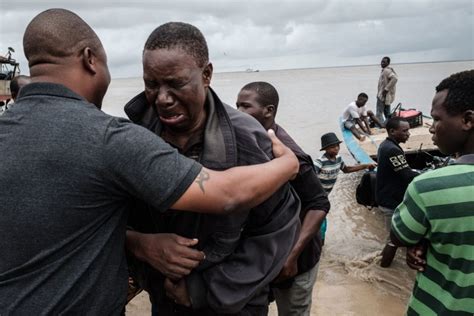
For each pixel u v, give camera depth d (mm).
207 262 1740
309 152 14547
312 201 2832
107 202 1456
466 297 1937
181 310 1951
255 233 1826
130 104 1859
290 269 2617
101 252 1474
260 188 1565
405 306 4629
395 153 5406
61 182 1363
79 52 1549
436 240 1979
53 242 1392
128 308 4414
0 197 1369
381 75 13000
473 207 1863
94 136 1389
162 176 1407
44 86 1481
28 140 1389
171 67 1541
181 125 1670
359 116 11266
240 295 1737
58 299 1392
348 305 4641
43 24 1518
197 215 1724
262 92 2918
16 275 1405
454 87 1983
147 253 1716
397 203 5469
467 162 1945
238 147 1746
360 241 6586
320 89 60375
